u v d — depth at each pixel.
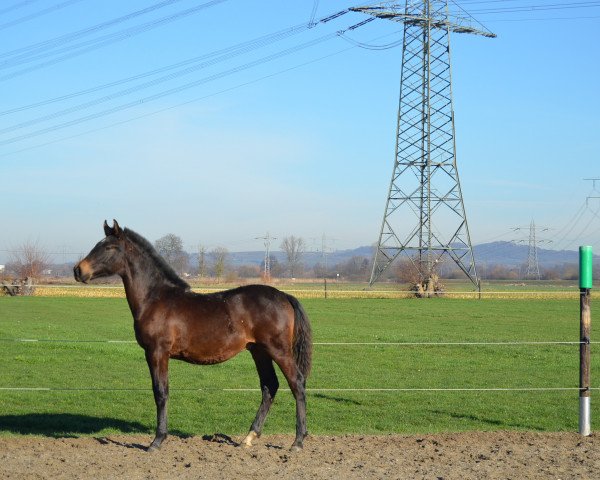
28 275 63.31
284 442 10.19
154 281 9.93
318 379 16.88
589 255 10.73
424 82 58.62
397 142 59.72
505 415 12.94
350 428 11.73
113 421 12.09
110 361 19.23
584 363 10.68
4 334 25.19
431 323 32.44
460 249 64.88
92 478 8.05
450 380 16.89
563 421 12.41
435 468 8.63
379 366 19.03
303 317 10.01
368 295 55.41
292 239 142.25
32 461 8.74
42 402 13.66
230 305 9.88
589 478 8.24
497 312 39.25
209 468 8.58
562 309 41.84
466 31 59.56
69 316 34.16
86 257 9.70
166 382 9.76
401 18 56.28
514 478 8.23
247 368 18.48
